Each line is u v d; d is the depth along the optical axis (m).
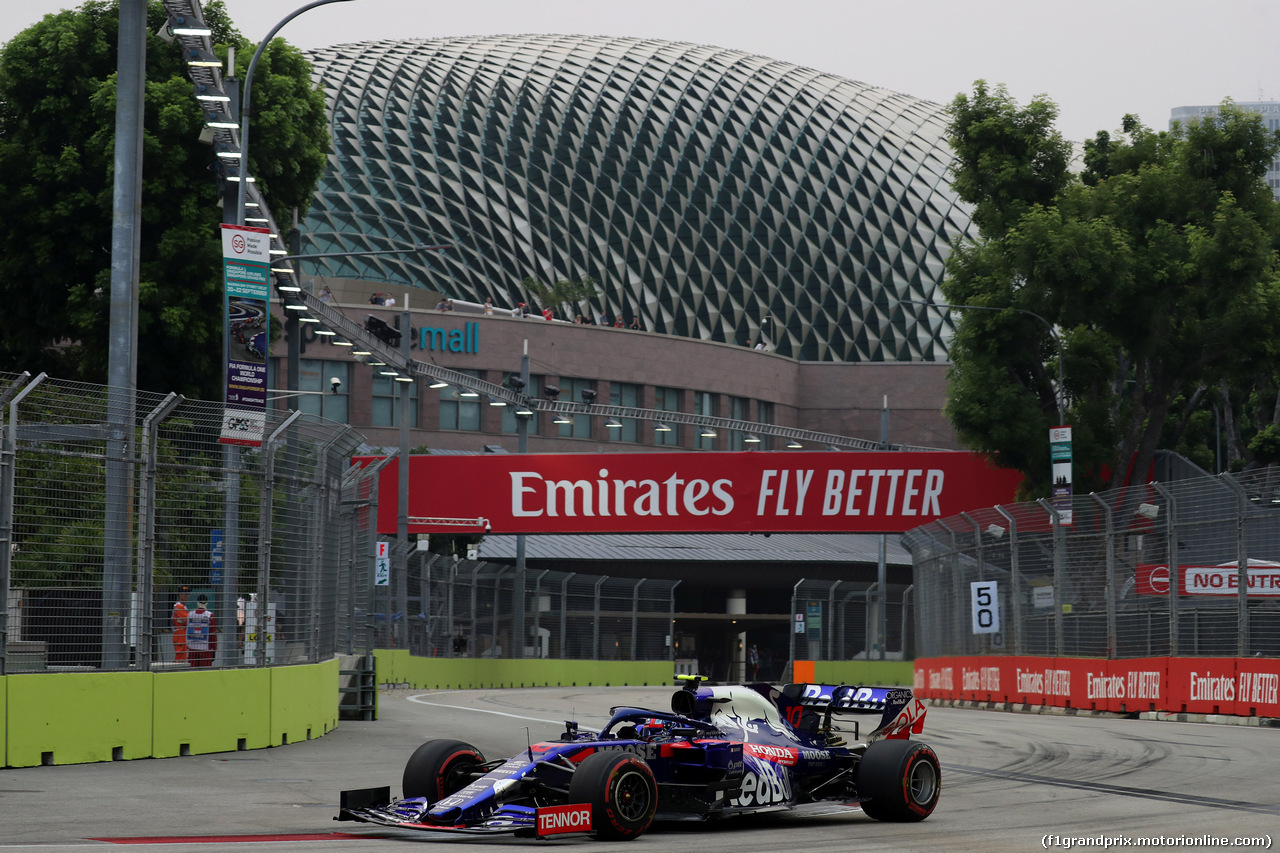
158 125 37.12
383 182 95.06
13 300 38.41
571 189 101.00
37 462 16.72
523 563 57.19
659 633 64.50
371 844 11.02
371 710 28.78
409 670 48.16
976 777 17.50
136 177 19.41
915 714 14.12
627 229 101.56
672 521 49.75
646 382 89.88
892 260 105.31
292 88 41.28
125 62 19.56
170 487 18.73
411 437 80.19
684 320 101.50
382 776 16.77
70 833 11.26
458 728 26.23
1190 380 45.28
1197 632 29.92
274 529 21.25
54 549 16.88
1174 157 45.91
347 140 96.25
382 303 83.19
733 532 49.56
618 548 78.12
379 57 107.62
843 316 104.62
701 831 12.47
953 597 41.66
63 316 37.69
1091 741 23.86
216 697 19.27
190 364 37.88
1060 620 34.47
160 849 10.34
